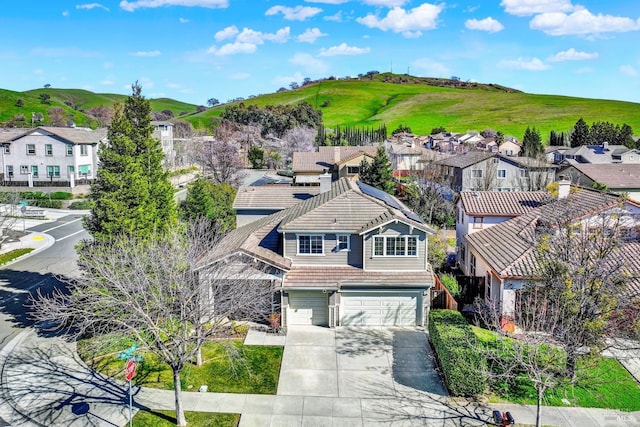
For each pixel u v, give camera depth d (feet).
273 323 83.10
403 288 84.94
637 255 83.41
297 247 88.53
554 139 366.22
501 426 56.49
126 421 58.29
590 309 58.95
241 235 97.86
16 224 163.32
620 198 83.92
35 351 75.77
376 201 90.99
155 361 73.00
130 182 84.38
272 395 64.59
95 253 72.43
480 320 86.89
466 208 120.47
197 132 375.86
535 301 68.08
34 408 60.64
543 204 111.65
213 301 70.33
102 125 438.40
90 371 70.18
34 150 210.38
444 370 68.28
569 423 58.13
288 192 120.16
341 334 83.10
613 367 71.10
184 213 129.80
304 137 359.87
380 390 66.08
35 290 101.91
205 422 58.39
